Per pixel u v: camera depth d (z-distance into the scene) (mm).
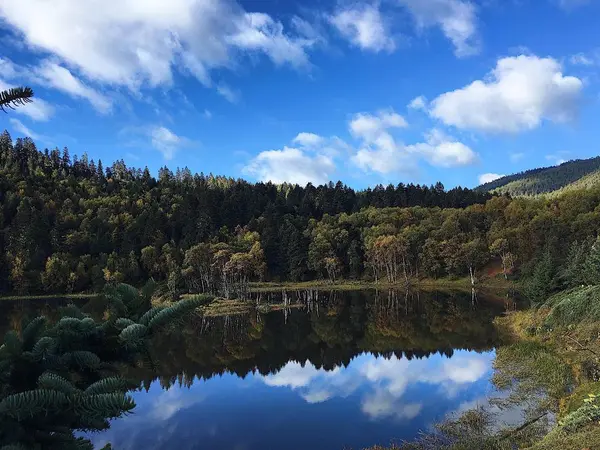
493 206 119188
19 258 95688
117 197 138250
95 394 3078
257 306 70500
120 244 109500
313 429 20156
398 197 149750
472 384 24875
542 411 18688
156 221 118000
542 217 96500
